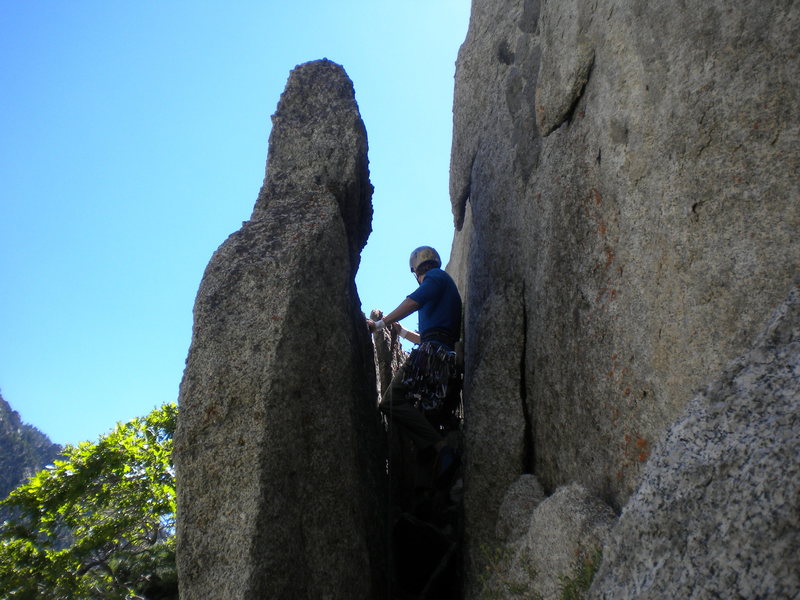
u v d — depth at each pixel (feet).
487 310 17.70
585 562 11.09
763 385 7.57
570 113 15.30
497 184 19.43
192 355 13.47
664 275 11.34
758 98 10.26
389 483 17.40
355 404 15.42
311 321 13.96
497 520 14.98
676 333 10.90
